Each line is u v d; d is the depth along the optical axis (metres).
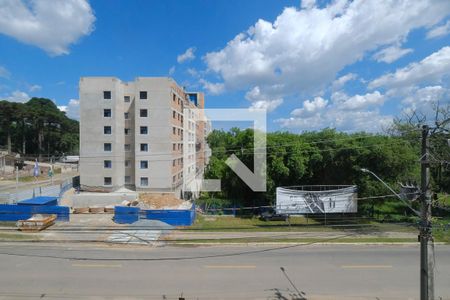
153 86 41.78
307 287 13.37
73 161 88.62
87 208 31.06
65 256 17.33
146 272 14.91
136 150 41.88
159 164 41.91
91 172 42.09
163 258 17.16
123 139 43.97
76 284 13.34
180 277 14.30
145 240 20.88
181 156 49.28
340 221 29.08
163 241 20.75
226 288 13.13
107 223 25.95
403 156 27.34
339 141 31.58
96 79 41.91
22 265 15.75
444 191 32.16
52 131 95.75
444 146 24.52
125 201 34.03
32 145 97.12
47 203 29.97
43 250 18.50
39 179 55.91
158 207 32.88
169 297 12.19
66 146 100.44
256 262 16.66
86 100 41.91
